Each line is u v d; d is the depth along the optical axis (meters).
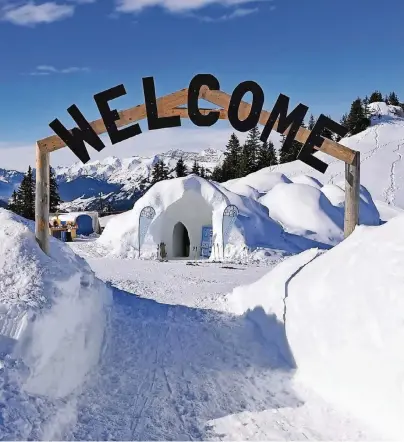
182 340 7.91
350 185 8.21
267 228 22.98
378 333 5.34
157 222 22.16
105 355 6.89
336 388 5.66
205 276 15.68
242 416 5.40
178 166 80.50
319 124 7.90
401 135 81.75
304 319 6.82
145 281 14.47
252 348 7.45
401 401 4.75
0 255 6.49
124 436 4.84
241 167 77.88
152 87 7.48
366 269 6.13
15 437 3.91
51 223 40.62
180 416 5.36
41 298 5.73
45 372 5.06
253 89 7.62
